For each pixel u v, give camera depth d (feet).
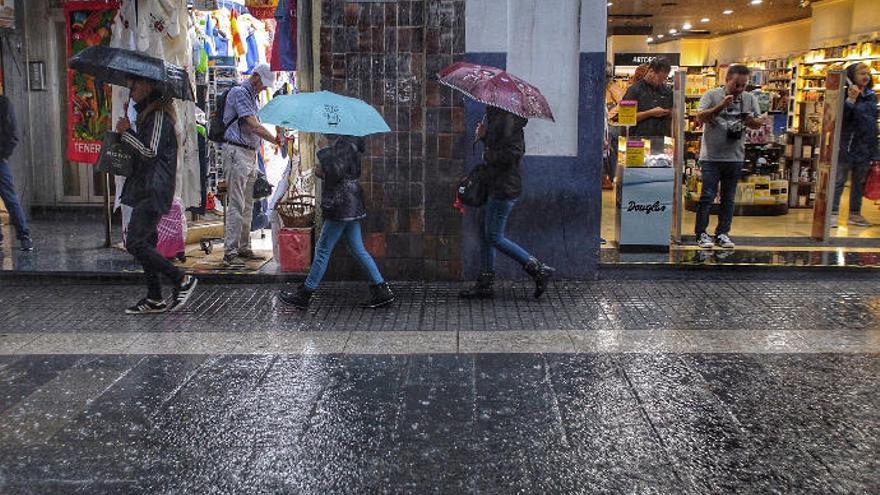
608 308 23.11
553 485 12.64
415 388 16.84
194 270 26.68
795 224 35.65
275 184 35.04
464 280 26.58
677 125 30.22
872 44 46.83
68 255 29.12
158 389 16.83
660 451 13.80
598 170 26.13
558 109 25.96
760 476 12.88
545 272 23.89
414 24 25.40
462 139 25.75
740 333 20.47
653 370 17.79
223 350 19.38
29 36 37.78
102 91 31.60
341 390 16.75
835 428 14.71
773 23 59.98
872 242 30.96
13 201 29.81
